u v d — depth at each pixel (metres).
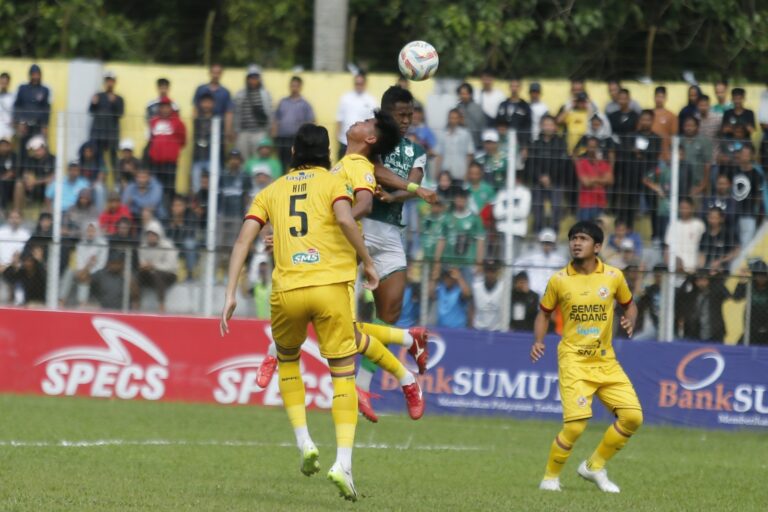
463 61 76.25
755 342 53.00
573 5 77.94
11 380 54.16
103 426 44.78
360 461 38.00
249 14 86.31
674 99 62.06
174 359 54.16
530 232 53.22
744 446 48.41
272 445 41.66
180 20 88.25
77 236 54.12
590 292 34.06
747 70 80.00
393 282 33.94
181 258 54.03
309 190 26.83
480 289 53.28
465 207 53.25
